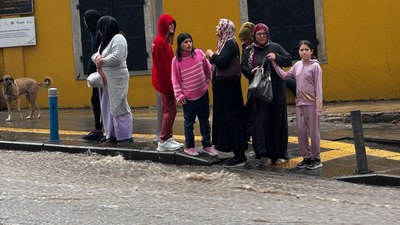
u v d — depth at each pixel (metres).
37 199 8.09
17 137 12.57
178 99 10.30
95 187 8.80
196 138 12.19
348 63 16.48
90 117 15.70
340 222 7.02
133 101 17.38
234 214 7.36
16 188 8.70
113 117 11.59
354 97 16.55
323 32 16.55
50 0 17.56
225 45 9.86
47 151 11.57
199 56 10.44
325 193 8.49
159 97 11.62
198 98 10.43
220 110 10.09
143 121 14.72
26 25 17.64
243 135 10.12
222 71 9.93
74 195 8.30
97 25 11.59
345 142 11.82
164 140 10.90
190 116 10.53
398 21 16.20
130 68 17.39
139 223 6.98
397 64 16.27
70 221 7.08
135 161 10.77
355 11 16.38
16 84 14.87
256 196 8.32
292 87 16.30
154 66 10.73
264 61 9.80
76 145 11.53
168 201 7.99
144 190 8.64
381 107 14.92
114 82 11.43
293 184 8.99
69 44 17.55
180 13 17.03
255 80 9.62
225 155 10.80
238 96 10.05
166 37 10.74
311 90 9.80
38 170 9.98
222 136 10.12
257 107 10.05
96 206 7.71
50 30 17.62
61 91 17.69
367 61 16.41
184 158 10.47
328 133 12.70
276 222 7.02
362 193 8.53
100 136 12.12
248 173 9.74
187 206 7.73
